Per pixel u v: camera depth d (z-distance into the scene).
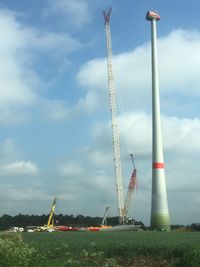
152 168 124.69
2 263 25.20
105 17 156.00
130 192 161.50
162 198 123.12
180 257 31.97
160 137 124.25
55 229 146.12
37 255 28.47
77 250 37.91
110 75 156.62
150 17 126.81
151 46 126.94
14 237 36.84
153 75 125.38
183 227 126.44
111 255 36.06
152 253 35.19
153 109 124.94
